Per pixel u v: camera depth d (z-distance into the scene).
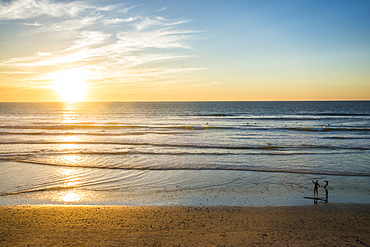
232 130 38.31
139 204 11.03
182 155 20.80
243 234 8.18
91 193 12.43
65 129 40.03
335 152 21.89
